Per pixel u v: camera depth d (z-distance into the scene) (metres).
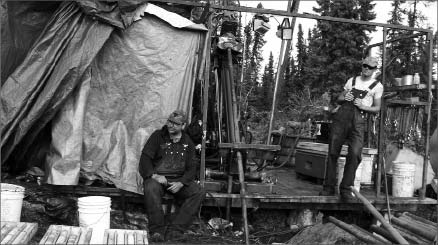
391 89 6.05
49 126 4.97
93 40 4.68
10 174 5.09
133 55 4.98
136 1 4.74
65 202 4.66
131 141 4.98
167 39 5.01
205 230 4.88
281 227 5.34
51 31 4.66
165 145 4.68
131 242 3.31
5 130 4.55
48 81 4.65
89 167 4.86
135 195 4.84
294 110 15.20
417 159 6.56
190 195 4.66
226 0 5.90
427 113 5.61
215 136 5.93
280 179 6.92
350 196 5.23
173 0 4.89
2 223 3.49
